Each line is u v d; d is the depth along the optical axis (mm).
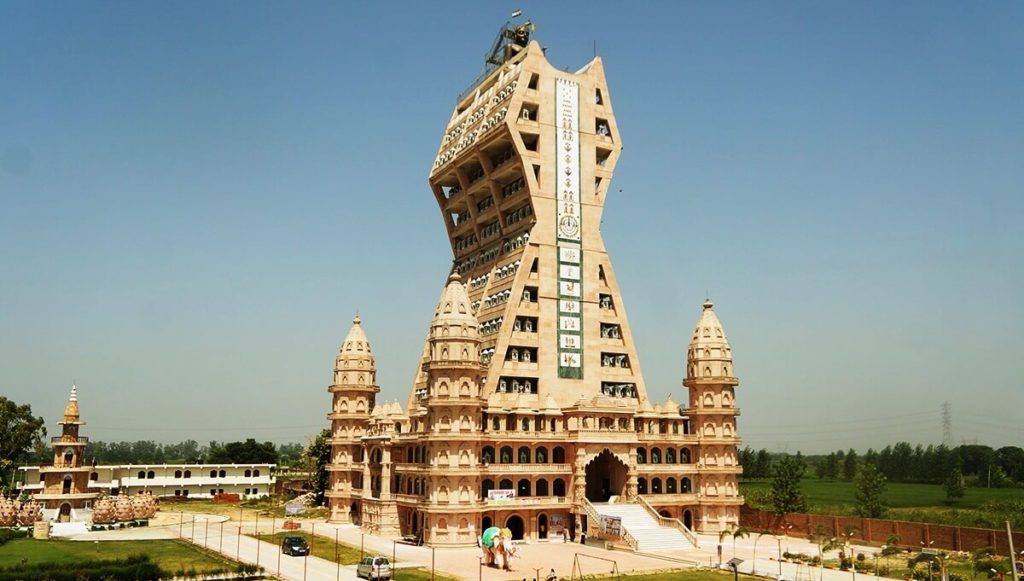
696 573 90812
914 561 87625
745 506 137500
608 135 145125
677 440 129875
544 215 135250
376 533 126438
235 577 85438
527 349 130500
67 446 145375
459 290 118250
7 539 115125
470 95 164750
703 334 134375
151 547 107875
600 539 114188
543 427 122750
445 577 87625
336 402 147750
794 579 86688
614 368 136000
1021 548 95625
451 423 113125
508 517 117750
